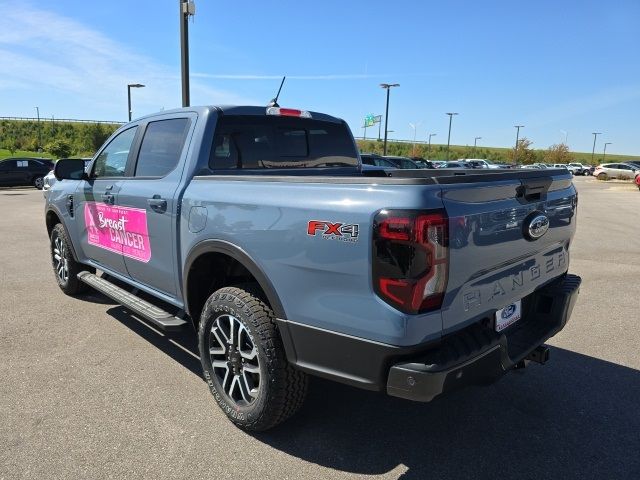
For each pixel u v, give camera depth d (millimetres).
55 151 56656
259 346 2875
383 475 2746
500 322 2891
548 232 3125
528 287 3023
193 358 4211
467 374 2422
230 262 3398
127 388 3666
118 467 2764
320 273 2549
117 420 3236
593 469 2805
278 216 2736
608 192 27188
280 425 3211
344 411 3398
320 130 4453
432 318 2350
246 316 2918
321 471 2771
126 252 4273
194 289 3521
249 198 2922
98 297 5871
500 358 2600
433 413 3385
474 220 2463
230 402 3193
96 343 4488
